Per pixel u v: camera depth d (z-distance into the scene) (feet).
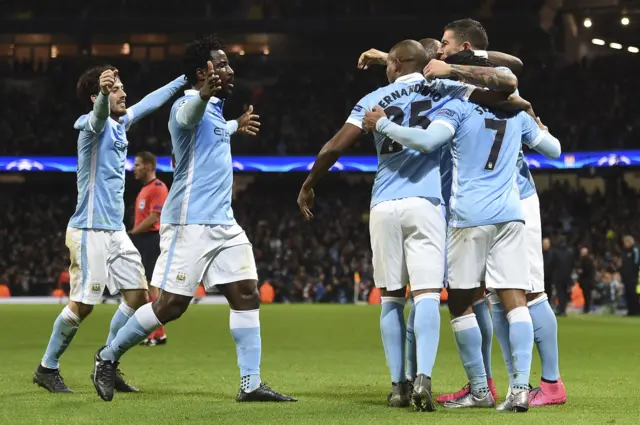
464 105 22.39
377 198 22.47
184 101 23.86
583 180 144.87
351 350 43.78
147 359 37.76
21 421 19.43
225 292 23.89
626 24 144.36
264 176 148.36
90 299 26.20
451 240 22.39
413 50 23.25
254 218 141.38
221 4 155.53
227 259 23.71
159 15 153.99
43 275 122.01
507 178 22.34
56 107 145.18
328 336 53.72
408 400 22.40
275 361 37.68
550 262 85.05
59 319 25.86
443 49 23.84
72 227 26.53
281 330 59.41
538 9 146.61
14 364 34.99
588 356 40.47
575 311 100.89
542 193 139.64
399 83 22.98
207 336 52.65
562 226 134.21
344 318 74.38
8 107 144.66
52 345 25.71
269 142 141.49
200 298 108.47
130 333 23.08
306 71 156.56
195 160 23.68
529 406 22.80
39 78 152.35
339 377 30.73
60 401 23.12
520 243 22.08
